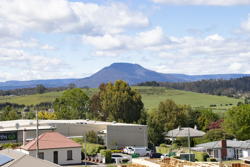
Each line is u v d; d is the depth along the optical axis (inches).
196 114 4566.9
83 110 5226.4
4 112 5280.5
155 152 3078.2
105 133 3125.0
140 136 3208.7
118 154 2839.6
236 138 3521.2
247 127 3462.1
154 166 1763.0
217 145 2913.4
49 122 3262.8
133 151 2807.6
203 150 2950.3
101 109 4982.8
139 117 4626.0
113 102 4594.0
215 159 2667.3
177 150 3041.3
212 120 4434.1
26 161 1208.8
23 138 2696.9
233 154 2903.5
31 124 3110.2
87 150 2691.9
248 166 1644.9
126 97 4584.2
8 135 2942.9
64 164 2423.7
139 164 1884.8
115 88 4771.2
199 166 1672.0
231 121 3545.8
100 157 2536.9
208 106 7706.7
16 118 4955.7
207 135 3383.4
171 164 1775.3
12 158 1251.2
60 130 3174.2
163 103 4274.1
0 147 2628.0
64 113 5029.5
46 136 2485.2
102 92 5054.1
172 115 4175.7
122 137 3139.8
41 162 1220.5
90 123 3356.3
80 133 3250.5
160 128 3622.0
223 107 7485.2
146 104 7755.9
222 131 3422.7
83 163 2474.2
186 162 1782.7
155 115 4212.6
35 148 2352.4
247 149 2829.7
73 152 2464.3
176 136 3521.2
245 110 3511.3
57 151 2412.6
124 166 1910.7
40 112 5142.7
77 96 5221.5
